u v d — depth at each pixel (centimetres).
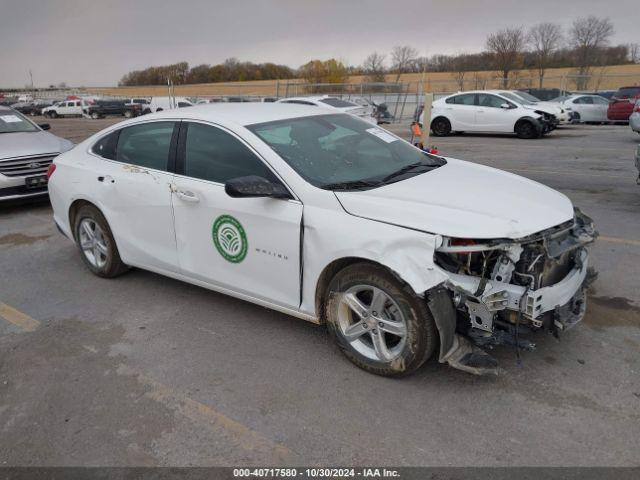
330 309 340
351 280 322
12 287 501
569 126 2112
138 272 523
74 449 280
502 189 353
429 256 288
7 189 755
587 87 3281
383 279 306
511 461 257
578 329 376
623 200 741
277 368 346
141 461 270
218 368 349
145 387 331
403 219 302
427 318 298
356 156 389
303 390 321
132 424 297
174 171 411
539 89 2755
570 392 307
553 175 953
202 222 389
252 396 317
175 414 304
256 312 426
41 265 559
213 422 296
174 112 432
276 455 269
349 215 318
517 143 1512
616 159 1121
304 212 333
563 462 255
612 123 2189
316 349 367
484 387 315
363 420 291
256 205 354
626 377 320
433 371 333
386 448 270
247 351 368
